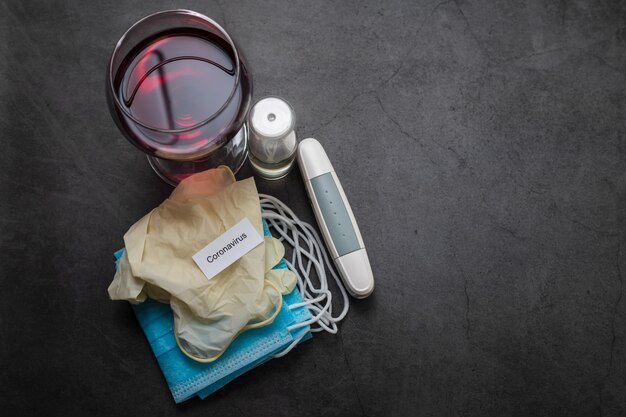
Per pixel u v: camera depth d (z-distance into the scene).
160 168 1.06
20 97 1.08
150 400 1.04
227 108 0.85
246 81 0.87
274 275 1.00
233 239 0.98
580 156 1.13
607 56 1.12
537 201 1.11
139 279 0.96
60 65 1.09
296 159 1.08
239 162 1.08
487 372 1.08
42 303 1.05
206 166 1.07
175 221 0.99
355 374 1.06
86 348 1.05
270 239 1.02
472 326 1.08
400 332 1.07
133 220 1.07
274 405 1.05
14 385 1.04
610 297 1.10
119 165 1.08
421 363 1.07
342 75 1.12
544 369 1.08
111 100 0.83
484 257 1.10
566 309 1.10
